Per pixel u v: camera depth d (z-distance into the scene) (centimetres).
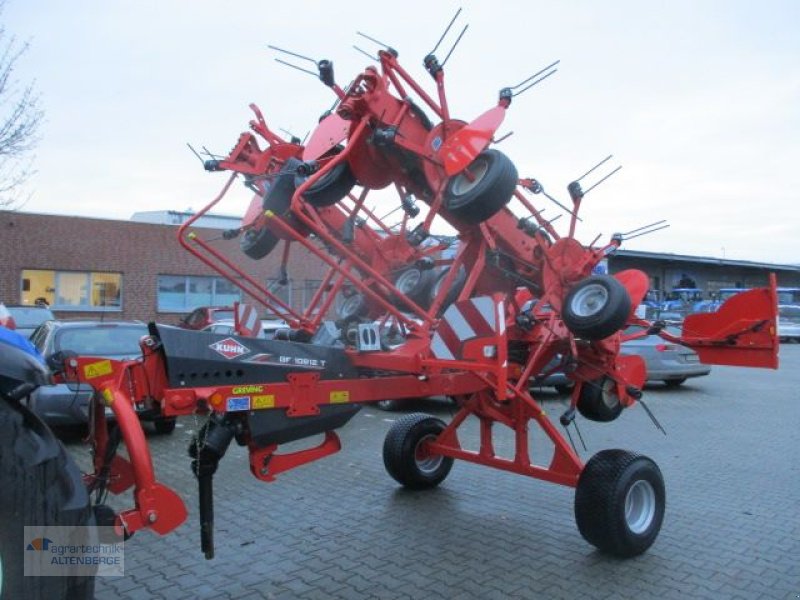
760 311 538
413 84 445
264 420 390
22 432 254
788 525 530
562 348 545
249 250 550
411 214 534
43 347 845
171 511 322
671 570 443
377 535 503
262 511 559
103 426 372
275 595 403
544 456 754
